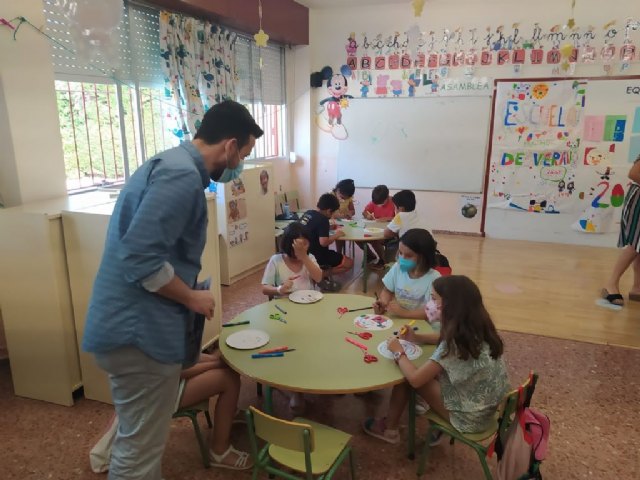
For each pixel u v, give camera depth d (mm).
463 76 5609
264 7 4824
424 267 2318
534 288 4137
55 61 2910
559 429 2217
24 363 2418
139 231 1260
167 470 1939
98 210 2271
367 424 2156
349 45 5945
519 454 1570
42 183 2682
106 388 2398
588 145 5340
